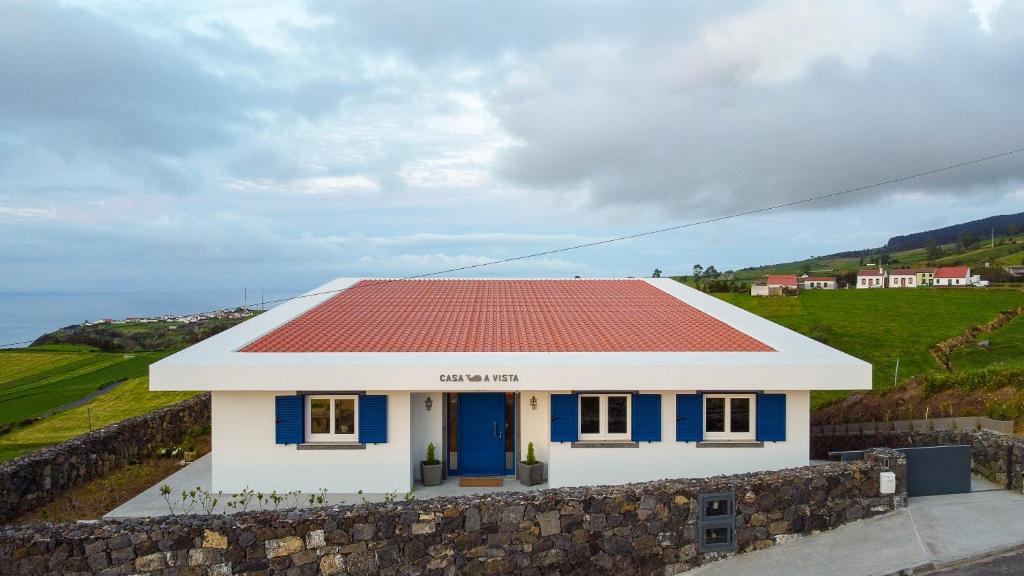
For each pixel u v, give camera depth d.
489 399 16.39
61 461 15.07
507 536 10.52
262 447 14.87
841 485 11.94
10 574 9.84
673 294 23.91
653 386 14.38
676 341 16.80
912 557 10.62
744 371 14.41
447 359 14.77
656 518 10.96
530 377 14.32
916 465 13.15
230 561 10.05
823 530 11.75
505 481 15.79
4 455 21.89
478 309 21.00
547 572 10.60
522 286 25.59
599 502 10.79
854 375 14.36
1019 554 10.70
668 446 15.21
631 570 10.87
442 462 15.95
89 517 13.68
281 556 10.13
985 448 14.28
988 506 12.53
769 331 18.06
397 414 15.02
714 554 11.12
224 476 14.85
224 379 14.07
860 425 20.53
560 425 15.15
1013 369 20.45
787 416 15.21
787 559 10.95
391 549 10.27
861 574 10.27
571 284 26.03
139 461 18.23
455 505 10.47
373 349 15.80
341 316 19.73
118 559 9.97
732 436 15.41
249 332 17.33
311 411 15.18
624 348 16.05
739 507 11.28
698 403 15.23
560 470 15.20
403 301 22.28
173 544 10.02
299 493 14.83
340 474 14.98
